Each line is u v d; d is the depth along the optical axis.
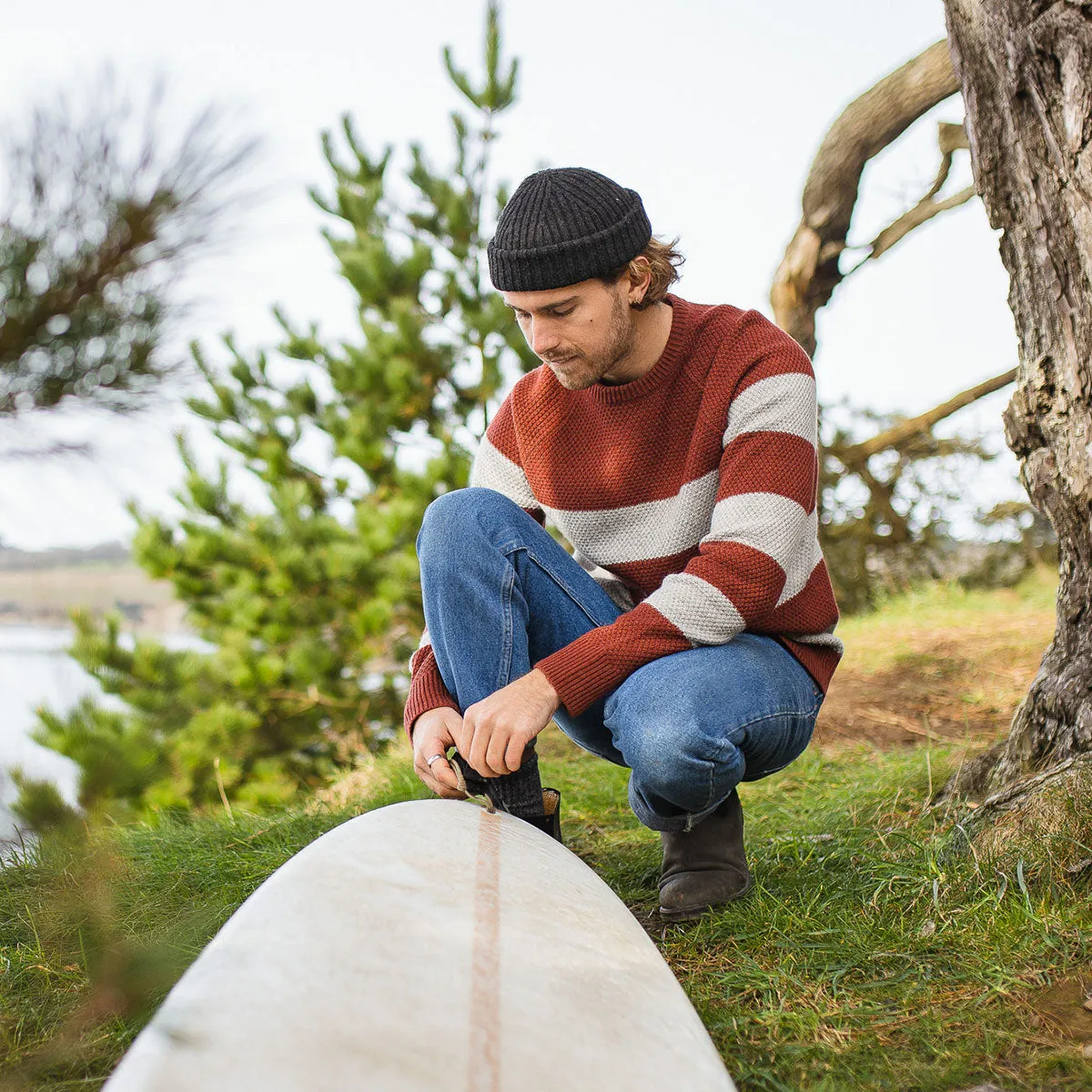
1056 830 1.71
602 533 1.89
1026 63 2.03
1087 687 1.97
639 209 1.71
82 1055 1.27
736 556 1.64
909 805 2.34
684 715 1.63
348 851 1.24
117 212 0.77
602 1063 0.98
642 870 2.10
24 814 0.78
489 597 1.74
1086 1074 1.19
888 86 6.12
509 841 1.44
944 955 1.51
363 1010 0.91
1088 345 2.01
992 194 2.19
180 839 2.41
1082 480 2.02
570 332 1.68
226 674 6.61
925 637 5.27
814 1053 1.29
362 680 7.38
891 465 8.49
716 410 1.75
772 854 2.05
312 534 7.16
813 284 6.87
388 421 7.50
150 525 6.96
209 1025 0.83
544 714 1.57
